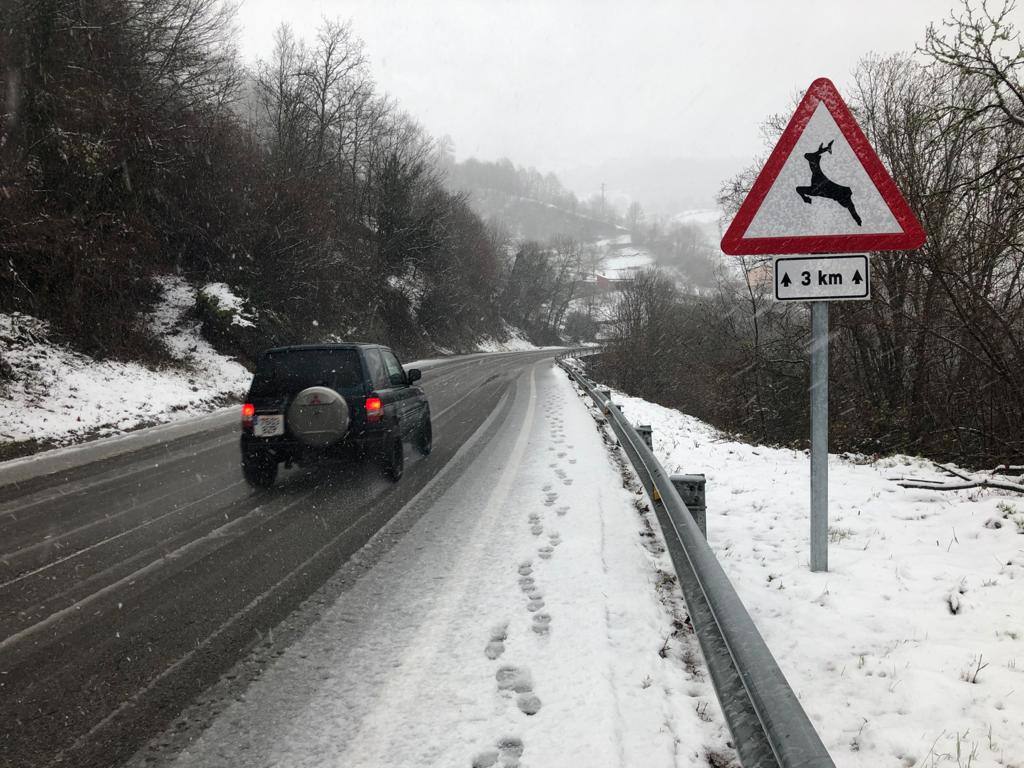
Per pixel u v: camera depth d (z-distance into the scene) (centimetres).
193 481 727
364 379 659
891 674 287
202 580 415
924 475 708
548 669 286
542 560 429
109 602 382
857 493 625
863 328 1377
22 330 1363
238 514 580
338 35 3616
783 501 597
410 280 4444
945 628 328
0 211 1314
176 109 2103
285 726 251
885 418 1174
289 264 2392
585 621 332
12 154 1369
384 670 292
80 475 773
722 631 232
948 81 964
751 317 2573
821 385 400
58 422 1088
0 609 375
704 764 220
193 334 1978
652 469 482
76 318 1495
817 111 363
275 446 650
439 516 553
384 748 234
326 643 322
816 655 306
